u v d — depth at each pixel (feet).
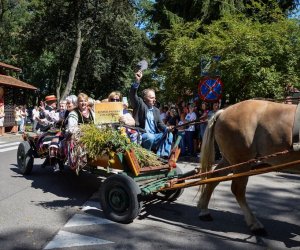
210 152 17.53
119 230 16.62
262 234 16.20
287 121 15.08
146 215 18.67
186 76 37.55
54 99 30.91
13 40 120.78
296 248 14.88
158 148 20.38
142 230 16.67
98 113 21.68
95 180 25.76
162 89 44.19
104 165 19.40
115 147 18.22
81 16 88.22
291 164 14.32
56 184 24.61
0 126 64.95
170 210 19.48
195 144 36.37
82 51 98.99
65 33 92.48
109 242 15.28
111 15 88.53
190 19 58.39
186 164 32.58
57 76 123.65
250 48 32.22
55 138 22.99
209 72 34.40
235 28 33.86
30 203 20.39
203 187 17.97
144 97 21.65
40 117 31.01
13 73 127.85
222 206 20.29
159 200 21.16
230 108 17.07
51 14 89.51
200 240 15.65
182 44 37.40
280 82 32.68
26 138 27.84
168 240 15.61
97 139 18.63
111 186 17.61
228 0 53.67
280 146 15.19
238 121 16.37
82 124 20.74
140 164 18.44
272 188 24.31
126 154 17.89
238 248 14.88
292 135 14.71
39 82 135.85
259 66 32.53
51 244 14.98
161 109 46.47
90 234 16.10
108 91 112.78
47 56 119.24
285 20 34.19
